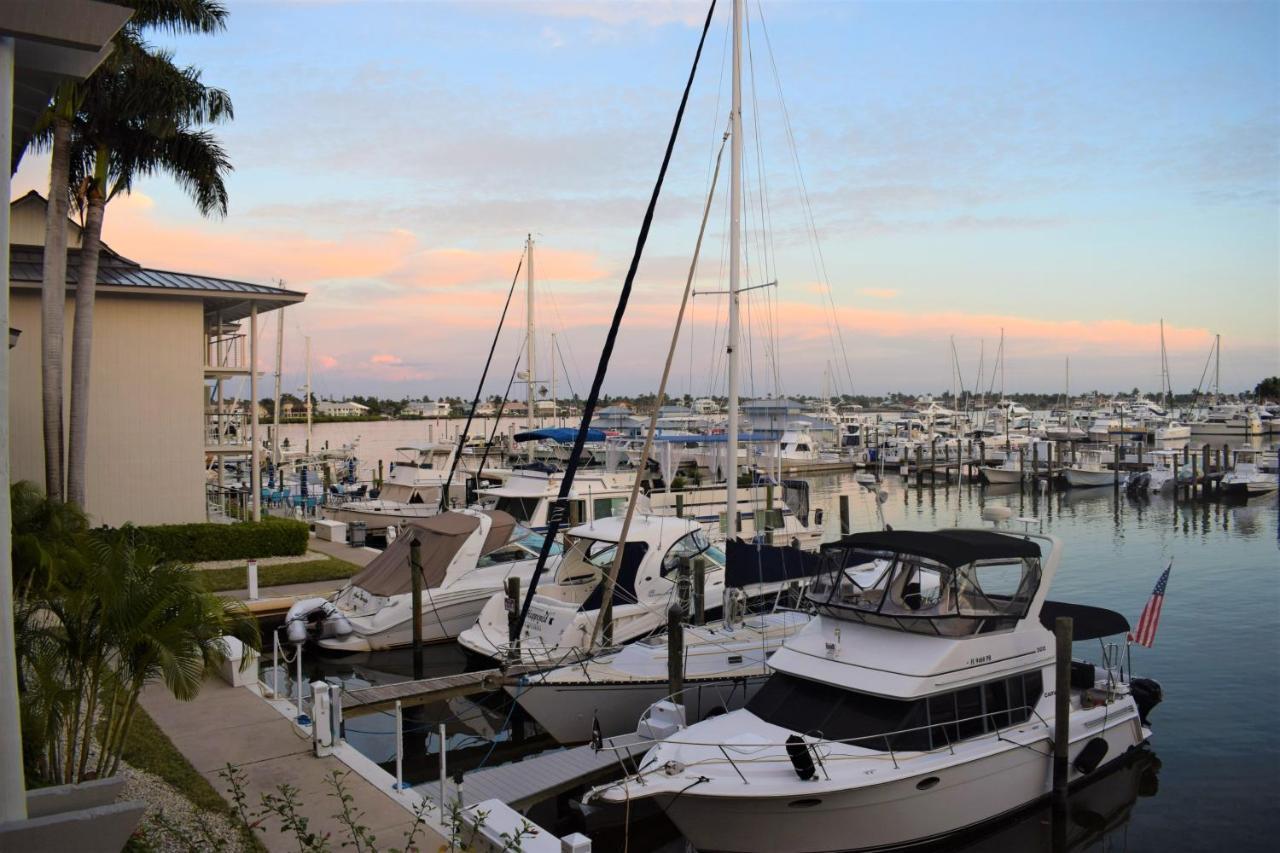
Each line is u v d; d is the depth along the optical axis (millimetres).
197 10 19922
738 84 17344
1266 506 46562
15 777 5379
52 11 5445
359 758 10008
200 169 21422
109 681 8148
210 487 34688
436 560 18188
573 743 12961
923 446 67938
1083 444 72562
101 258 25625
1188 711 15156
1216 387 96438
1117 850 10852
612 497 25078
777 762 9680
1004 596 11281
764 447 35094
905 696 9938
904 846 9977
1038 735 10945
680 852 11008
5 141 5312
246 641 12242
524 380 36844
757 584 15070
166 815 8188
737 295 17172
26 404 23391
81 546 9594
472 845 7945
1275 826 11352
